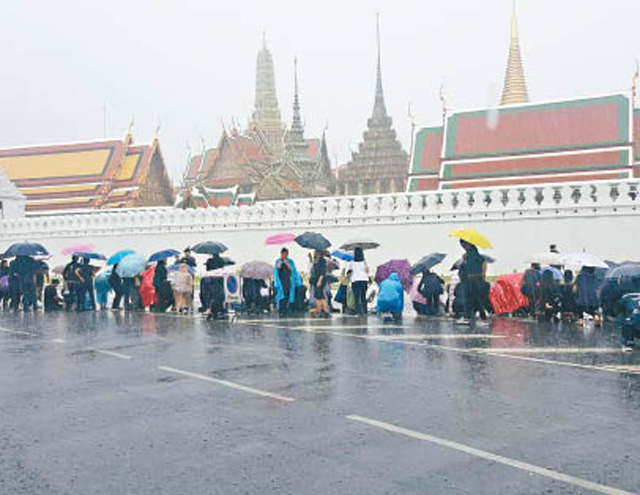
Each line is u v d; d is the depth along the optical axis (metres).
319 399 9.09
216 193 65.94
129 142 67.12
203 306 21.92
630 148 43.41
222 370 11.33
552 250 23.03
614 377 10.39
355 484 5.88
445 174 47.56
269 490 5.75
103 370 11.49
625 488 5.74
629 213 30.73
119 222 44.00
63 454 6.83
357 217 36.38
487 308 20.25
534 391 9.43
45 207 64.19
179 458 6.66
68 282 24.02
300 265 37.50
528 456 6.60
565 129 45.41
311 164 86.62
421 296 20.69
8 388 10.05
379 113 87.94
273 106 151.88
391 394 9.34
